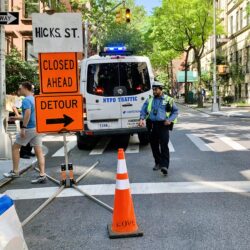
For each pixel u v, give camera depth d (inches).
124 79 519.2
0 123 452.4
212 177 348.8
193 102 2044.8
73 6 1088.8
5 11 456.1
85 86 517.7
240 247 198.8
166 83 3002.0
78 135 529.7
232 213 250.5
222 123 868.6
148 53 2135.8
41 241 215.2
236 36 1806.1
